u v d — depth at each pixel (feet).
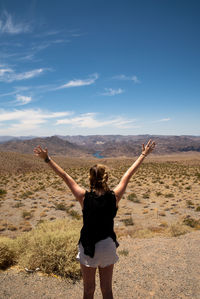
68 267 15.05
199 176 146.20
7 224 57.47
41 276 14.90
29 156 371.97
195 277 15.88
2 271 15.43
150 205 75.87
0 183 152.05
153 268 17.67
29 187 131.75
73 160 442.09
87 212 7.35
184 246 23.30
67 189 118.62
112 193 7.66
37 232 20.98
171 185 119.44
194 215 59.98
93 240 7.11
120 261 19.60
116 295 13.70
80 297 12.86
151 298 13.32
